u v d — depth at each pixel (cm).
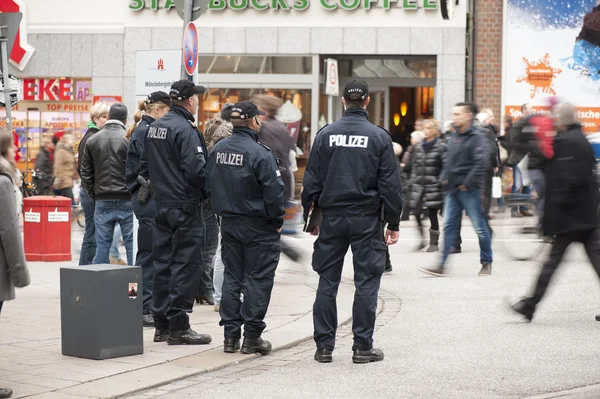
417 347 1478
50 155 3712
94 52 4166
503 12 3938
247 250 1404
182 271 1456
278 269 2386
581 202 1584
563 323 1662
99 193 1889
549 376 1284
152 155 1454
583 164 1575
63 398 1141
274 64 4091
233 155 1384
